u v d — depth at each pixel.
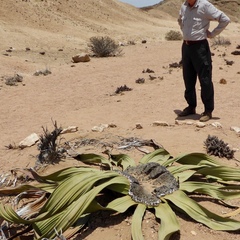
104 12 33.56
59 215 2.66
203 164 3.58
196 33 5.30
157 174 3.21
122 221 2.84
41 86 9.80
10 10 23.80
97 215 2.95
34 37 20.36
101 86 9.48
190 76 5.79
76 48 19.05
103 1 37.22
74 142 4.73
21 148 4.79
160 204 2.87
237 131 5.04
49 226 2.62
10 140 5.29
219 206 3.07
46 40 20.17
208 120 5.70
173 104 7.05
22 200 3.29
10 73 11.72
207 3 5.17
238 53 14.02
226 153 4.14
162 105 7.02
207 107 5.70
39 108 7.45
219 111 6.35
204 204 3.10
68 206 2.75
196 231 2.71
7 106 7.71
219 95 7.69
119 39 24.08
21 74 11.67
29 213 2.91
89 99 8.09
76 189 2.81
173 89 8.53
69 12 29.06
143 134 4.99
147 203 2.86
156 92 8.30
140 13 41.25
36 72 11.77
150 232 2.66
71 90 9.16
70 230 2.73
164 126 5.36
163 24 37.53
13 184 3.63
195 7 5.21
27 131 5.73
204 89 5.56
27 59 14.42
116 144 4.61
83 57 13.91
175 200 2.89
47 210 2.70
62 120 6.23
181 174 3.32
